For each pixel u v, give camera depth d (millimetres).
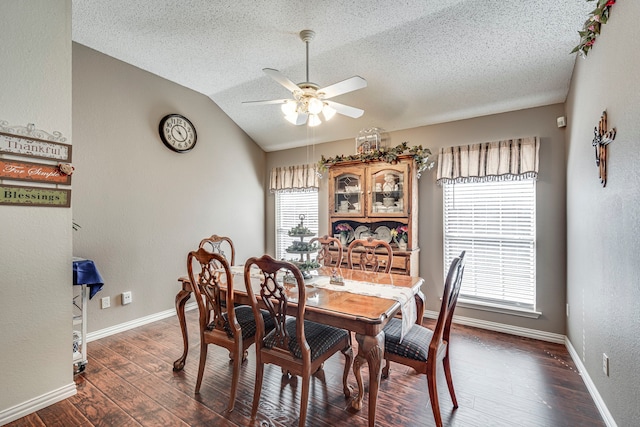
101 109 2955
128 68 3152
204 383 2225
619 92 1558
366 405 1982
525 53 2541
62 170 2023
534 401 2020
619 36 1551
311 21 2412
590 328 2117
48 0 1958
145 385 2193
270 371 2396
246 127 4430
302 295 1646
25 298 1890
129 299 3188
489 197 3305
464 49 2594
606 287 1795
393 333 1979
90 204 2889
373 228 3875
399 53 2732
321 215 4414
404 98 3303
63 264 2059
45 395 1962
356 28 2477
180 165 3654
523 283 3131
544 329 3021
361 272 2756
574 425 1790
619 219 1589
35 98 1909
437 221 3562
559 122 2893
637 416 1407
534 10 2160
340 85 2156
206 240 3162
